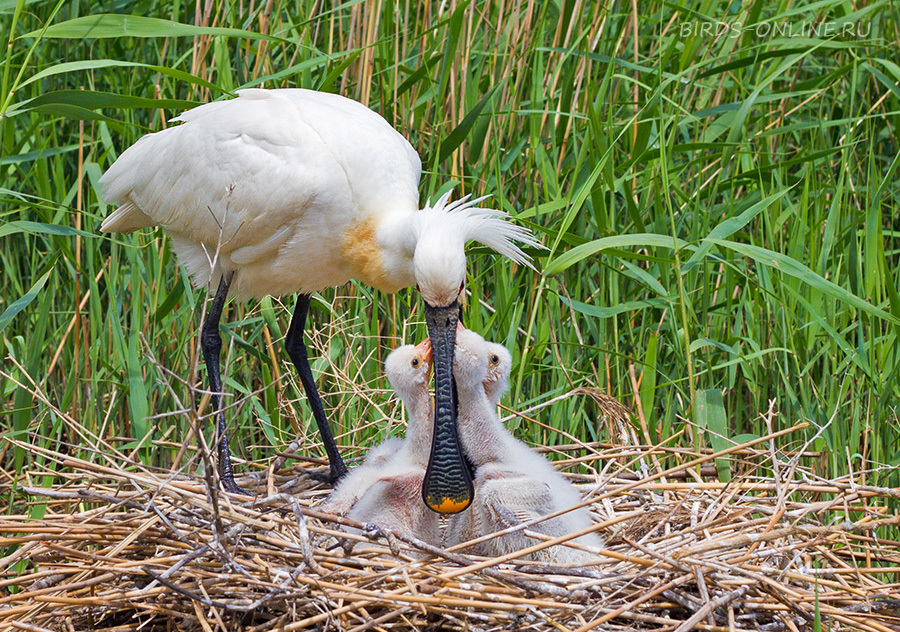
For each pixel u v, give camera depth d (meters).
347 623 6.59
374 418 10.62
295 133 9.09
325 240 9.15
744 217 9.55
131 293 11.06
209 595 6.88
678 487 8.04
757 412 10.31
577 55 11.38
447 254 8.04
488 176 11.29
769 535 6.96
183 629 7.09
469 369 8.16
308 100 9.52
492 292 11.63
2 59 11.19
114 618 7.37
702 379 10.88
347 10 12.13
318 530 6.87
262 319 10.83
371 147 9.07
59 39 12.19
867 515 8.41
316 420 9.84
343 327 10.65
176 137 9.48
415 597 6.32
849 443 9.70
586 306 10.08
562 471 9.84
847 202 11.29
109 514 7.39
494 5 11.75
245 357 11.31
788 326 10.16
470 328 10.47
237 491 8.90
